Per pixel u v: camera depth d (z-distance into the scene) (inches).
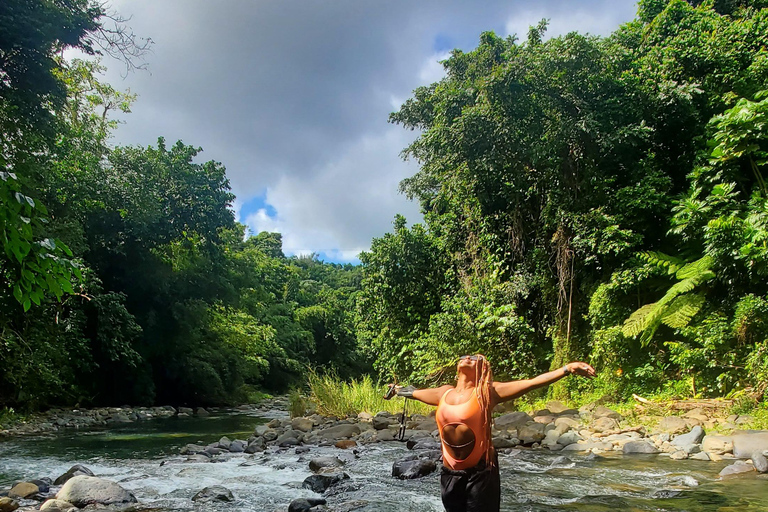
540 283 528.7
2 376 584.1
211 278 933.2
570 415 401.1
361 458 312.0
